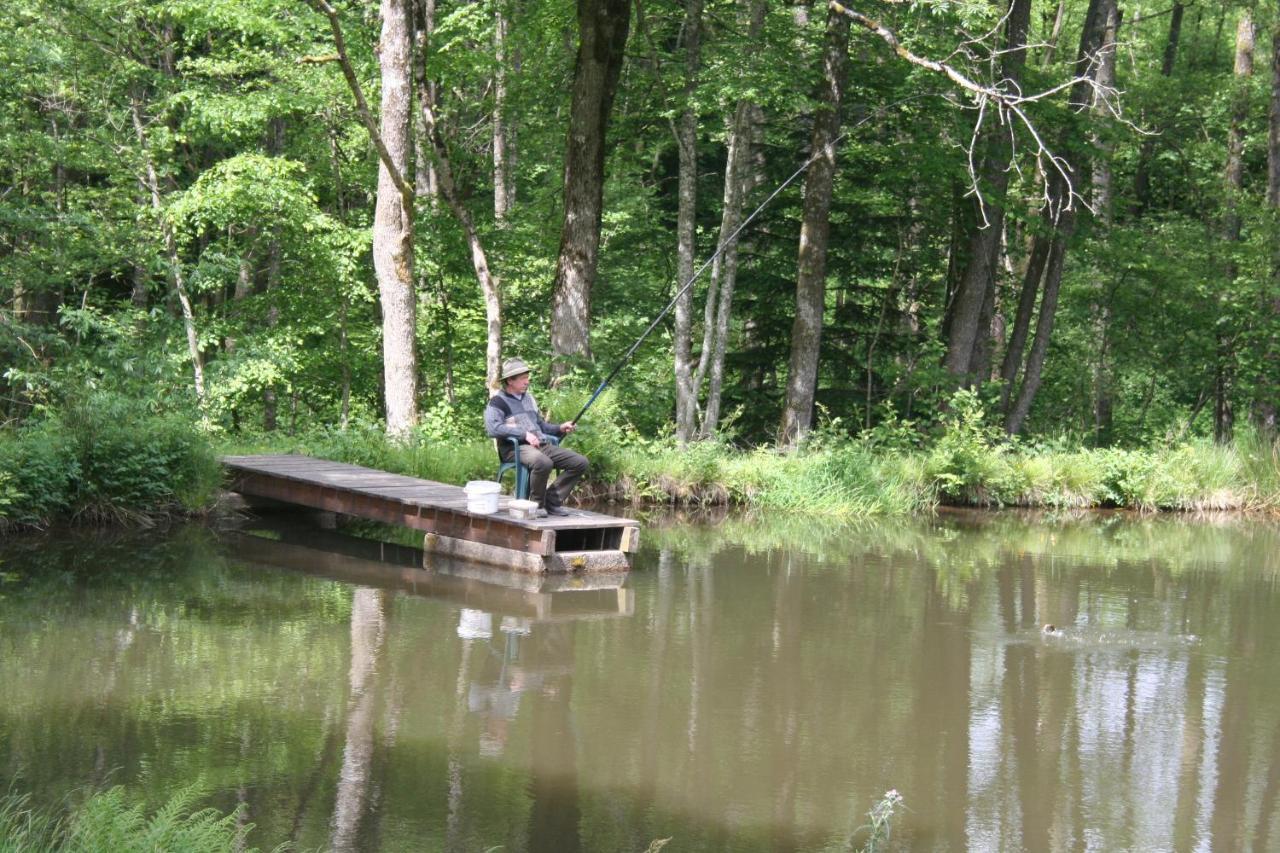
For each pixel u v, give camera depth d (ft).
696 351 73.05
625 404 67.21
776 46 53.62
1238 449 59.06
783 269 66.54
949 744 20.52
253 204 52.60
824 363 69.67
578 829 16.34
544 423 35.60
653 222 70.79
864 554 39.29
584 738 20.02
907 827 16.98
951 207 65.00
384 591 30.40
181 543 35.86
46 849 13.52
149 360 49.39
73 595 28.78
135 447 38.63
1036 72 60.13
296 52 55.52
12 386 47.34
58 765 17.80
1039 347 65.82
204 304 63.82
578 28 55.42
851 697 22.97
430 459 44.78
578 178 52.16
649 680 23.52
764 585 33.22
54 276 51.01
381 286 49.42
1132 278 68.69
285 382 57.21
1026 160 65.31
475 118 70.23
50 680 22.04
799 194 66.23
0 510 35.12
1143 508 55.31
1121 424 78.79
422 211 59.82
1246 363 67.31
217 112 51.90
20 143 51.16
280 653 24.34
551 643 26.02
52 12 53.36
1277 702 23.40
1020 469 55.06
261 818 16.24
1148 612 31.27
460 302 64.75
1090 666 25.75
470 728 20.25
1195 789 18.79
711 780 18.40
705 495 49.90
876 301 70.69
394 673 23.21
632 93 61.98
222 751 18.67
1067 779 19.07
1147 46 85.71
